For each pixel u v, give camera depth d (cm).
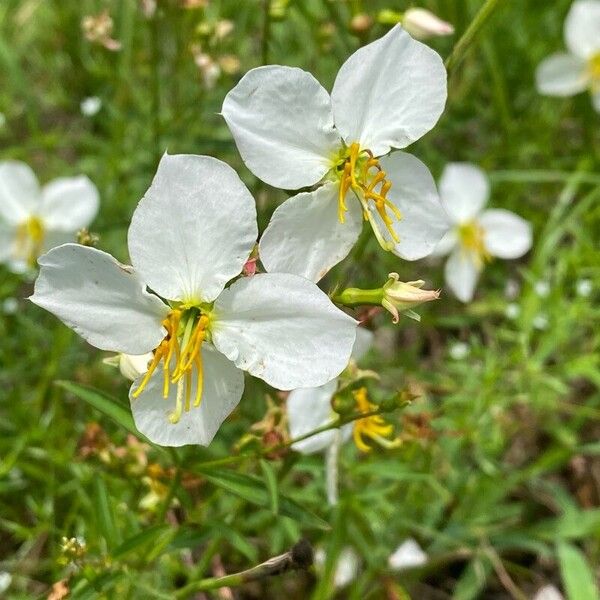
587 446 16
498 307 19
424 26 14
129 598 11
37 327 18
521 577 16
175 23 17
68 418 17
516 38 23
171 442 9
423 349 20
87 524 14
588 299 19
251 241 9
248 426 15
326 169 10
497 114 22
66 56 23
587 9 22
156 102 17
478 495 16
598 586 16
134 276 9
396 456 15
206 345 9
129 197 19
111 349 9
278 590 15
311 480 16
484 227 19
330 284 17
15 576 14
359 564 15
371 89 9
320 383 9
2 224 19
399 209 10
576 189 21
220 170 9
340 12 21
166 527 11
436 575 16
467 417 16
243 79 9
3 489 15
